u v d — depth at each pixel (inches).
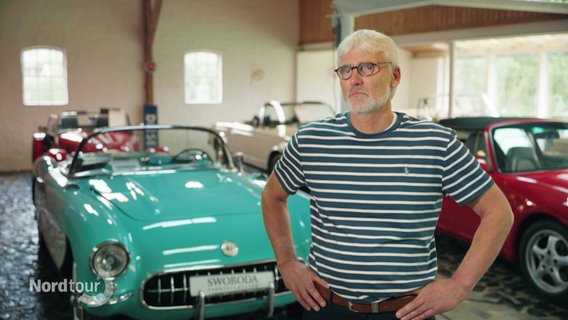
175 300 119.6
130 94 475.5
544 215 152.2
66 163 193.9
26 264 188.2
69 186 152.5
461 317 143.3
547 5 225.1
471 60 555.8
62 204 139.9
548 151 181.0
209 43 502.0
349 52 64.6
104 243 115.1
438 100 568.4
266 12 521.3
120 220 127.2
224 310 122.4
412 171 63.1
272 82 532.4
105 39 461.4
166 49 484.1
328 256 66.8
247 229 129.3
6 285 167.9
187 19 490.3
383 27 402.6
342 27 242.4
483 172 63.7
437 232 192.1
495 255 62.0
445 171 63.0
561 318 142.3
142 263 117.9
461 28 345.1
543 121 189.3
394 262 63.8
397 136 64.1
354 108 63.6
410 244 64.0
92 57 458.0
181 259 119.2
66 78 451.2
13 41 430.0
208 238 124.3
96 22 456.8
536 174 168.6
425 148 63.0
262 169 348.5
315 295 68.4
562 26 289.1
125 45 469.4
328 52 549.6
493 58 537.6
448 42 360.2
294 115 369.1
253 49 521.0
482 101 425.7
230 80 514.9
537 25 300.4
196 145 185.8
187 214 133.4
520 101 524.1
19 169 438.9
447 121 200.5
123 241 117.8
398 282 64.0
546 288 151.3
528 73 513.3
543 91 503.8
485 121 190.4
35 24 436.5
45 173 182.2
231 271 122.3
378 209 63.9
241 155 186.1
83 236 119.3
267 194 74.7
